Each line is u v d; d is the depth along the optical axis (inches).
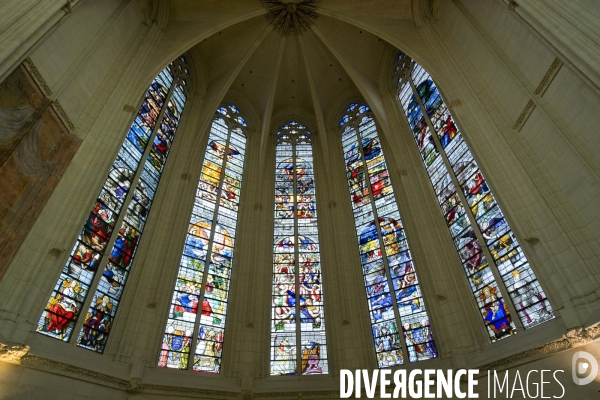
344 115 859.4
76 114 462.6
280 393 510.3
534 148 443.2
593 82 335.6
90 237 476.4
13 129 360.2
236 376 523.2
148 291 525.7
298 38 814.5
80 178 442.9
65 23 438.0
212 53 812.0
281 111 877.2
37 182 385.4
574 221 386.0
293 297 617.3
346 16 734.5
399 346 534.0
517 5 420.8
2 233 345.1
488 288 480.1
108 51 533.3
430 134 649.6
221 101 807.7
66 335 418.3
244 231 676.7
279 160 813.2
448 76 576.7
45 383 372.2
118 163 550.0
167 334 518.9
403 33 677.9
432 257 552.7
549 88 425.4
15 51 329.7
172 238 582.2
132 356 470.3
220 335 561.0
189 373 506.0
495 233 487.5
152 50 622.5
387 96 792.9
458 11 597.3
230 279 620.1
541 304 413.4
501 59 496.1
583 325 344.5
